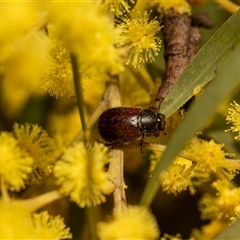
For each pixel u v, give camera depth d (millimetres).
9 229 152
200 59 165
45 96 205
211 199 176
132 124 166
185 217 210
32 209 156
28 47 165
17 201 156
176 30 181
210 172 170
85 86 175
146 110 170
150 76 191
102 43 160
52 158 171
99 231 155
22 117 206
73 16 157
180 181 165
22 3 159
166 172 165
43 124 204
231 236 156
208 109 146
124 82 189
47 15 161
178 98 167
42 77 170
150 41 169
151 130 168
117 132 166
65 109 206
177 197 208
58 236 156
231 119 168
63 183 158
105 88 178
